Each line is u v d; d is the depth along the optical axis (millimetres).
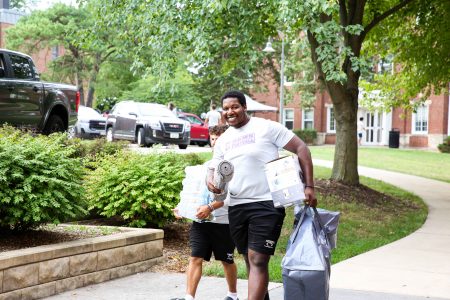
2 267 5973
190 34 13844
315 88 42875
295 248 5125
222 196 5488
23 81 12102
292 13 11875
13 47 45312
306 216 5328
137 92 43062
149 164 9758
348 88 16203
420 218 13594
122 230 8227
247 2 13711
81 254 6934
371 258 9094
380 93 21422
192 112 45969
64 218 7543
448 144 39594
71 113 13633
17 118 11883
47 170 7301
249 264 5531
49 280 6535
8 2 57281
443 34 18516
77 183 7723
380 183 19406
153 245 8125
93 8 15906
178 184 9461
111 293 6695
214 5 12570
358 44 16016
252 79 43812
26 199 7023
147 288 6949
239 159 5449
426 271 8172
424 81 19953
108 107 53344
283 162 5242
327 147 39125
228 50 15305
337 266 8477
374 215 13656
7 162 7082
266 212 5379
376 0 18219
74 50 46906
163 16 14188
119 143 12570
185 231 10219
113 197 9312
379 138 46438
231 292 6230
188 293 5973
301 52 40000
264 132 5453
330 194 14953
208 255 6070
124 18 15102
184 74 41438
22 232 7648
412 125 44531
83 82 55094
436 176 23625
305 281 5012
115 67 46000
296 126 48719
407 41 19469
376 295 6809
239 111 5484
